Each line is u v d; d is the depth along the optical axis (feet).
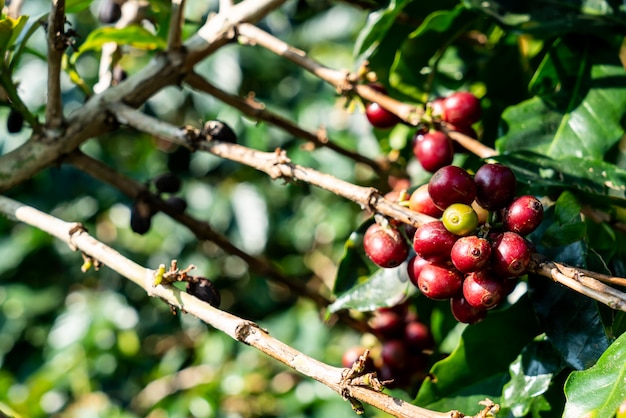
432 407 1.68
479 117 1.70
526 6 1.80
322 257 3.48
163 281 1.44
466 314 1.45
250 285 3.40
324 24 3.35
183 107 3.22
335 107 3.04
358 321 1.91
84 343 3.29
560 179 1.60
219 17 1.86
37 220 1.59
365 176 2.98
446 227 1.38
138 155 3.36
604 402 1.32
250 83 3.22
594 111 1.72
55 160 1.77
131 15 2.02
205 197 3.37
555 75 1.79
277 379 3.05
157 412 3.02
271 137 3.10
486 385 1.67
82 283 3.53
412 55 2.02
